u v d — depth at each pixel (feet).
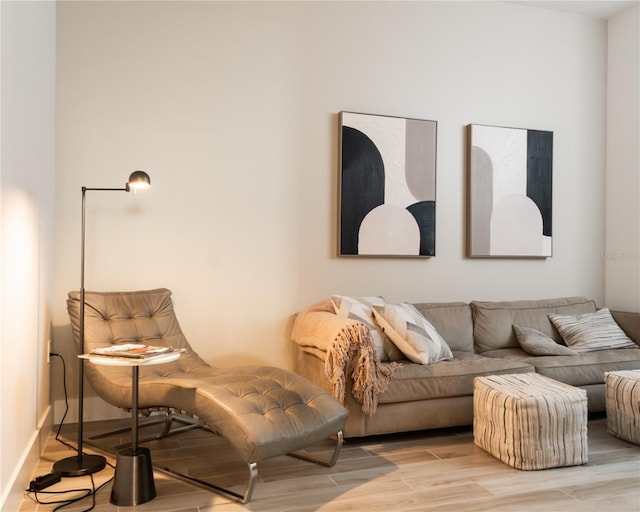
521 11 14.64
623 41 14.98
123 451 7.76
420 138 13.39
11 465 7.12
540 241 14.51
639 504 7.59
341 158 12.72
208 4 11.98
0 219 6.44
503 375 10.34
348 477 8.48
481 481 8.36
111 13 11.32
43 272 9.53
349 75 13.03
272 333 12.34
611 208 15.31
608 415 10.69
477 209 13.93
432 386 10.18
